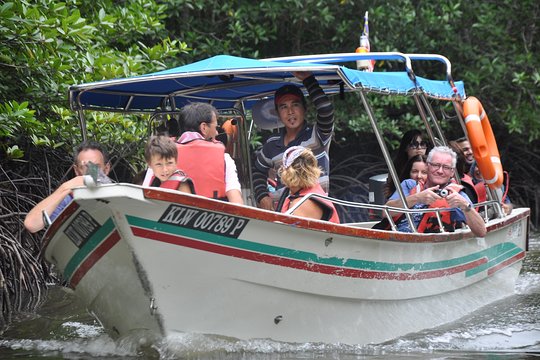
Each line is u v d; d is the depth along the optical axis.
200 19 26.50
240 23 25.84
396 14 27.28
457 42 28.89
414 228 11.82
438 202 12.59
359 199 29.27
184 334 9.68
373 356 10.29
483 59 28.47
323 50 28.64
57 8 14.89
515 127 28.77
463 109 14.26
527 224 16.47
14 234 15.90
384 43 27.23
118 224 8.82
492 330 12.23
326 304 10.47
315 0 25.59
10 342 11.34
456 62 29.42
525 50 30.03
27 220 10.02
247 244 9.43
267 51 28.55
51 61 14.64
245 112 15.56
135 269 9.16
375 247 10.66
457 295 13.42
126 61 16.48
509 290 15.70
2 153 16.81
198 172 10.27
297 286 10.02
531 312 13.73
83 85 11.64
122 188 8.53
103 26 16.91
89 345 10.87
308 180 10.48
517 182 33.59
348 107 27.94
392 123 27.45
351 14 27.59
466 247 13.27
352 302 10.77
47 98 16.12
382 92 11.44
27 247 16.06
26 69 15.21
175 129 13.39
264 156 13.27
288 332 10.30
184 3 24.77
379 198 16.41
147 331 9.83
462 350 10.85
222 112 15.16
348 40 28.25
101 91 12.80
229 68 10.92
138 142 17.30
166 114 14.21
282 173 10.62
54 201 10.15
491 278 14.71
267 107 14.77
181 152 10.28
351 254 10.38
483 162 14.01
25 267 15.05
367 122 27.00
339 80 13.70
